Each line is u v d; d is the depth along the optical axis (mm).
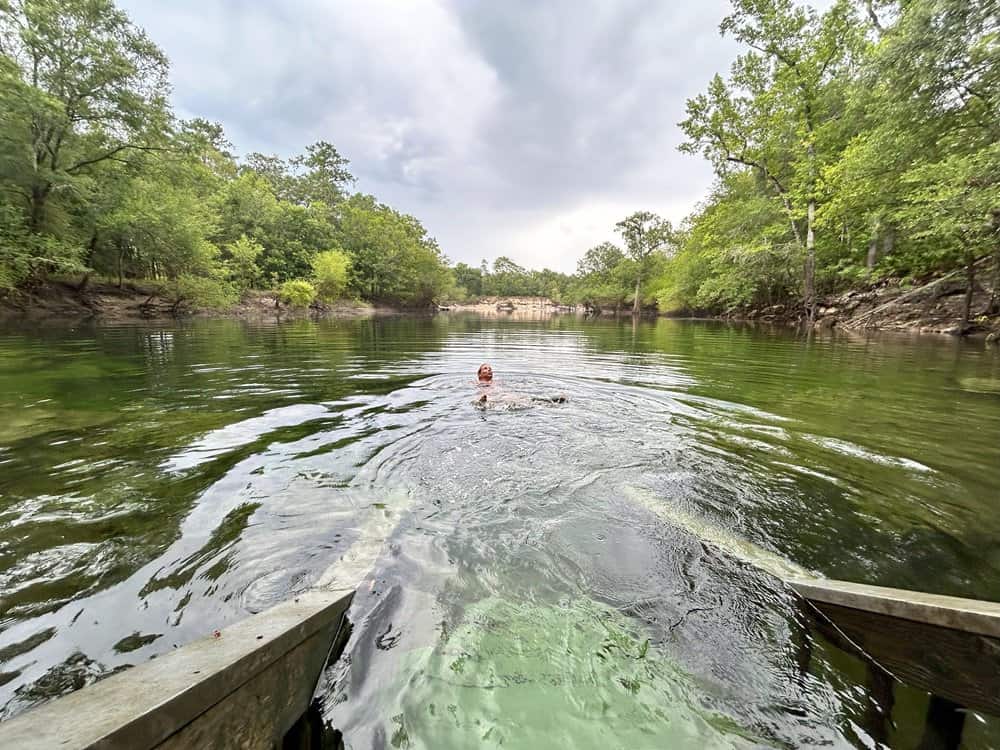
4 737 831
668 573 2041
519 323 27922
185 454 3328
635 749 1231
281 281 34688
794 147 19078
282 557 2062
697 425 4453
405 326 21578
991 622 1338
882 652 1526
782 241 21203
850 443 3834
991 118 10203
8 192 15086
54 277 17250
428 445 3758
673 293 34031
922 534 2371
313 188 48719
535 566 2080
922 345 10773
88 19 15727
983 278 13242
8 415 4172
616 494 2865
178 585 1828
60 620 1601
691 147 22016
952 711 1343
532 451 3664
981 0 9109
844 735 1283
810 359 8930
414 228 55688
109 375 6230
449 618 1728
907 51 10641
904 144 11688
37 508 2438
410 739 1257
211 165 38469
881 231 15203
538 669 1490
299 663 1388
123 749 845
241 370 7117
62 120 15414
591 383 6742
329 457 3389
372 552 2137
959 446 3717
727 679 1463
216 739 1060
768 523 2494
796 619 1739
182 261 20250
